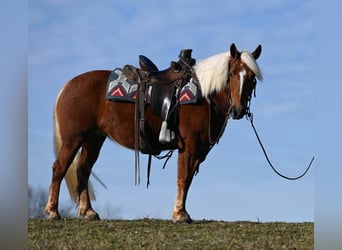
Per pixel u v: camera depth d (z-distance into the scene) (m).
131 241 8.52
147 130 10.98
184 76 10.77
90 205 11.65
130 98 10.99
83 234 9.16
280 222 11.19
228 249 8.04
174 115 10.66
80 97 11.31
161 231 9.55
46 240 8.47
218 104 10.62
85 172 11.74
